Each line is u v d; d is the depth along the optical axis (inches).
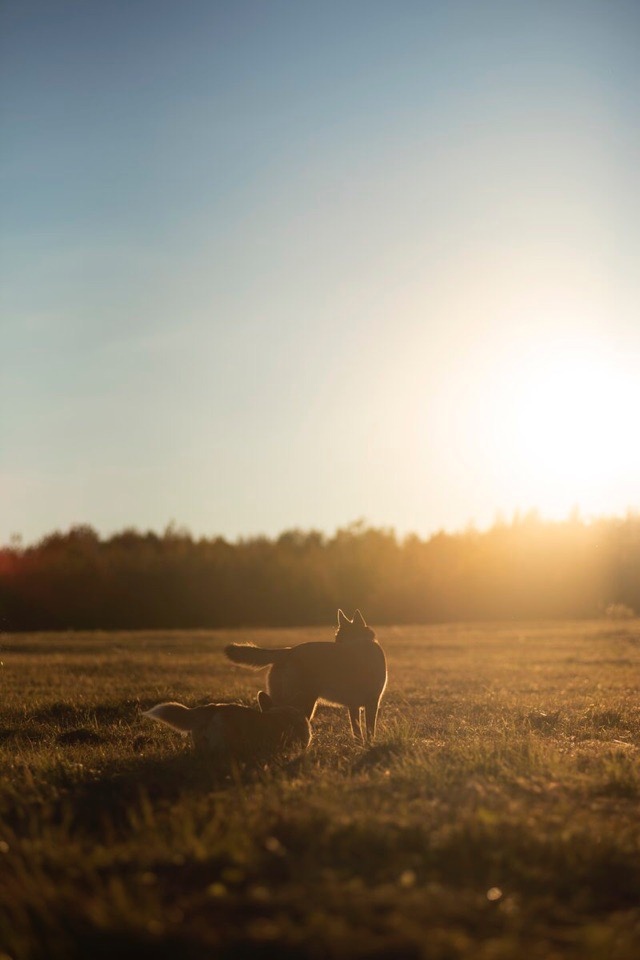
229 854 237.9
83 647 1480.1
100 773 375.9
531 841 250.2
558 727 533.3
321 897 209.2
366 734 482.0
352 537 4630.9
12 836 268.5
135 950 186.9
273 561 3646.7
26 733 531.8
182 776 366.3
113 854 243.6
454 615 3344.0
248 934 188.7
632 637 1670.8
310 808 283.7
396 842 251.1
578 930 200.2
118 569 3474.4
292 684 469.4
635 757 410.9
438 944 183.3
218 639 1739.7
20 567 3388.3
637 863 241.4
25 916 201.8
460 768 364.5
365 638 538.9
